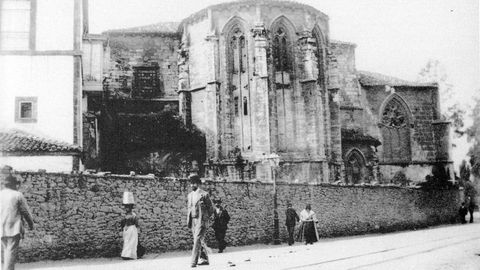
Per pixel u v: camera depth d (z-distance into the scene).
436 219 43.28
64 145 27.52
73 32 29.92
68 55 29.67
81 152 27.66
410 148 60.25
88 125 40.38
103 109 43.53
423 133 60.62
